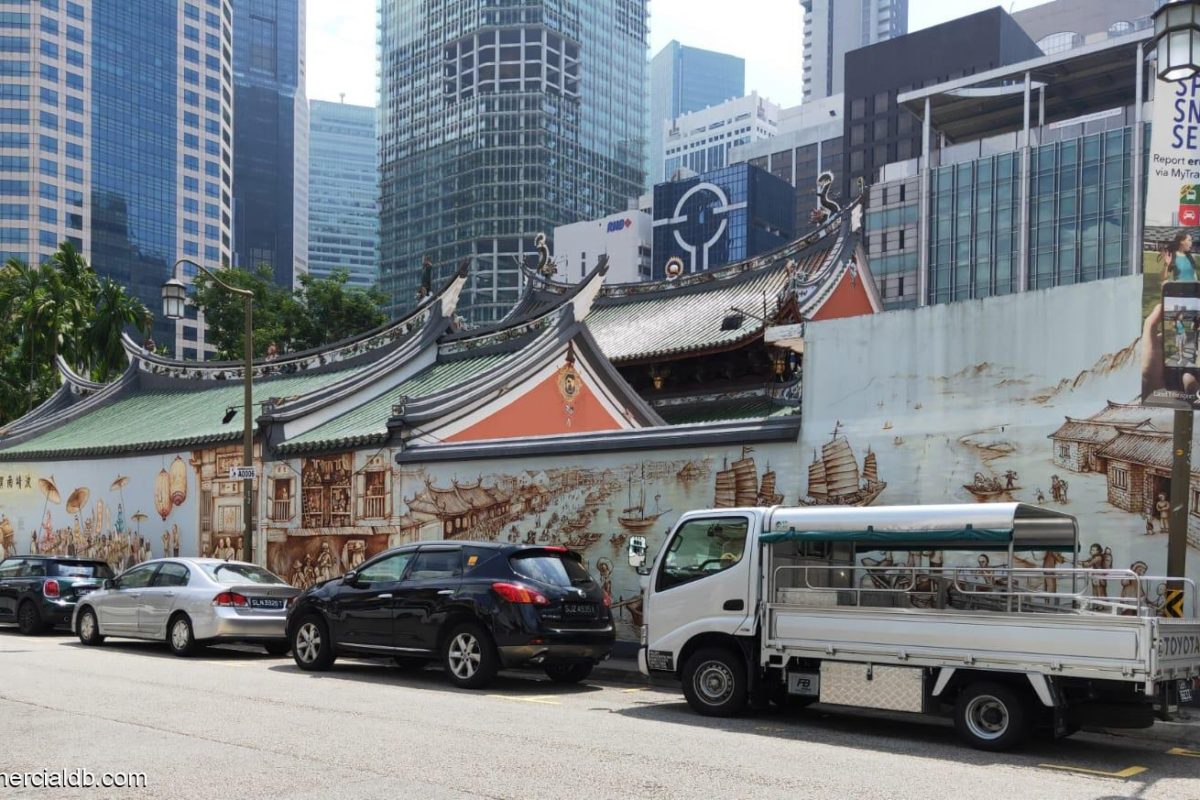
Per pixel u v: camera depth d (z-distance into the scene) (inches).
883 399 617.0
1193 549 502.9
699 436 691.4
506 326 1028.5
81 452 1174.3
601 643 573.6
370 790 317.4
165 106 5610.2
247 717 442.6
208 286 2297.0
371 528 882.8
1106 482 532.4
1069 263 3398.1
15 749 371.6
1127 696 386.0
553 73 6461.6
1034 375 563.8
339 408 1019.3
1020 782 347.6
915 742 421.4
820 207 1318.9
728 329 1173.1
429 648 574.2
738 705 468.8
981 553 550.0
